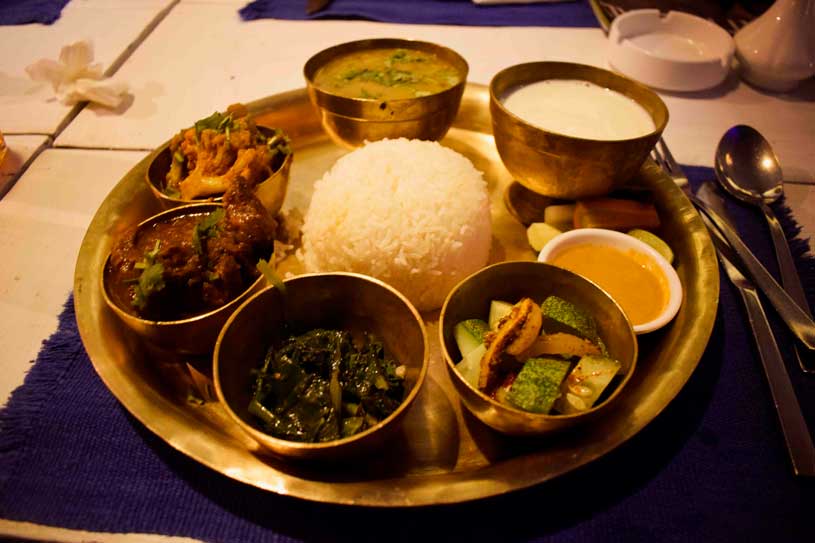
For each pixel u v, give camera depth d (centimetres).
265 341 27
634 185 37
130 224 34
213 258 28
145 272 26
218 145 33
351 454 22
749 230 36
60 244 35
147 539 22
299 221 38
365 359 27
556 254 32
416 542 22
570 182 34
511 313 26
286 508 23
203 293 27
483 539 22
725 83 51
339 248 33
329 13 61
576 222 35
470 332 27
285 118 43
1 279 32
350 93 40
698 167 41
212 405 27
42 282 32
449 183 34
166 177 36
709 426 26
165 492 24
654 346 29
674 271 30
